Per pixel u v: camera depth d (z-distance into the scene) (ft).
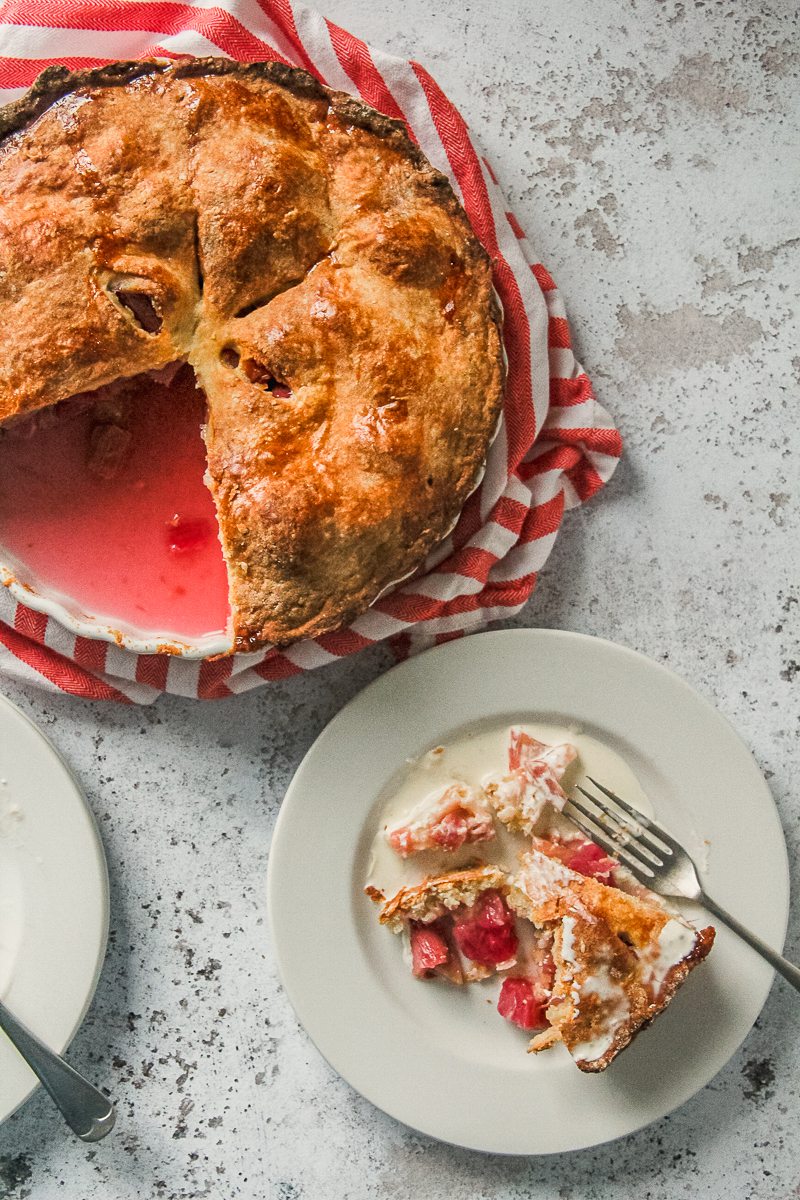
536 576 5.58
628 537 5.61
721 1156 5.57
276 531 4.48
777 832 5.30
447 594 5.26
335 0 5.61
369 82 5.27
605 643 5.23
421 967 5.31
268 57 5.25
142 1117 5.51
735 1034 5.32
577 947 4.97
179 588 5.08
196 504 5.13
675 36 5.61
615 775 5.44
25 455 5.10
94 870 5.16
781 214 5.64
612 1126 5.29
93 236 4.53
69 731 5.52
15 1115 5.49
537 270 5.49
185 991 5.53
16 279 4.54
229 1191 5.51
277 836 5.17
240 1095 5.54
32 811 5.17
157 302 4.54
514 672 5.26
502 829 5.46
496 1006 5.43
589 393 5.45
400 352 4.60
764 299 5.63
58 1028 5.15
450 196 4.83
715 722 5.27
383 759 5.26
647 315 5.62
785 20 5.64
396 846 5.26
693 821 5.36
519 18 5.62
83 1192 5.49
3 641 5.33
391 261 4.65
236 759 5.56
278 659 5.26
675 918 5.16
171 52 5.18
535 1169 5.56
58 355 4.54
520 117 5.63
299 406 4.57
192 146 4.61
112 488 5.12
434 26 5.61
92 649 5.23
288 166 4.59
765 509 5.63
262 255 4.58
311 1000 5.23
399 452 4.57
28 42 5.12
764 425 5.62
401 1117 5.26
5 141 4.66
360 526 4.54
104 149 4.56
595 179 5.63
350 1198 5.53
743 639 5.63
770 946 5.30
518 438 5.33
